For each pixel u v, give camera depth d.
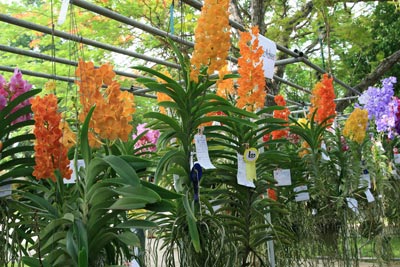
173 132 1.81
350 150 3.17
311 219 2.92
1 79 1.75
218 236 1.83
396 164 4.49
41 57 2.91
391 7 8.15
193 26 5.46
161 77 1.76
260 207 2.30
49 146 1.39
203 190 2.11
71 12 1.67
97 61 5.85
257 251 2.41
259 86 2.15
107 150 1.54
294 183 2.77
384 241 3.73
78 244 1.28
